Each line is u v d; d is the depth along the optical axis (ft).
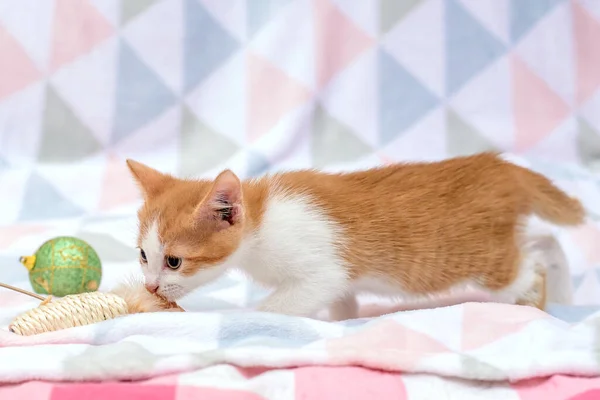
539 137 3.78
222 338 2.38
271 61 3.81
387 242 2.62
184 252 2.50
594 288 2.92
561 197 2.79
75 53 3.78
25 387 2.19
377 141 3.81
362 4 3.81
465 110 3.82
